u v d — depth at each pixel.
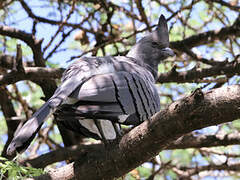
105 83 6.74
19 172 6.73
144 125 6.06
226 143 10.95
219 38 12.57
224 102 5.30
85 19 12.15
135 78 7.34
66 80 6.91
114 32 13.31
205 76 11.11
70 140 11.95
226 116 5.36
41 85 11.47
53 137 15.19
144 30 11.94
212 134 11.08
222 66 11.04
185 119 5.58
